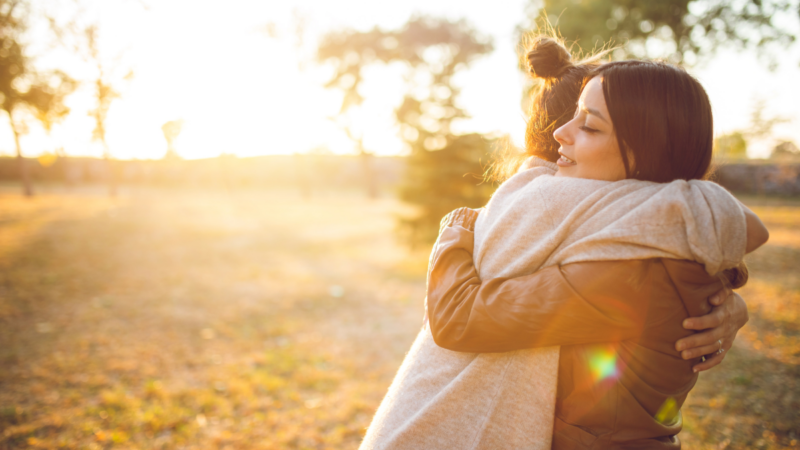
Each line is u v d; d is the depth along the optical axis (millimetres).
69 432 3131
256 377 4031
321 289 7309
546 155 1062
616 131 752
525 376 795
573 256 725
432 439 835
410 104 30094
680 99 738
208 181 40625
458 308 788
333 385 3947
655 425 744
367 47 31359
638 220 684
